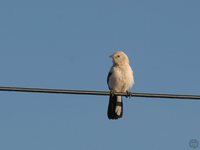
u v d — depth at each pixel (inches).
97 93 473.1
